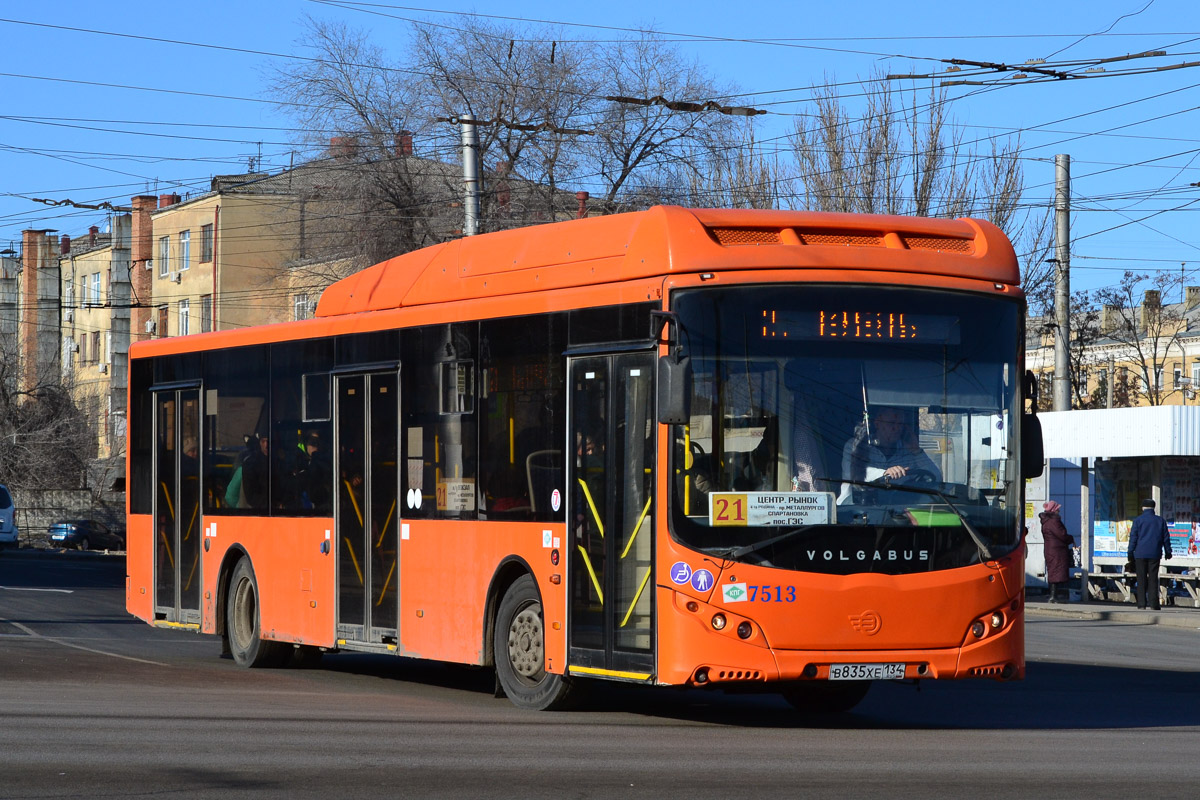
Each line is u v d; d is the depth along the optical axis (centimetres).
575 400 1152
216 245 6638
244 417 1617
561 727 1091
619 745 994
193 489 1712
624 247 1120
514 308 1223
